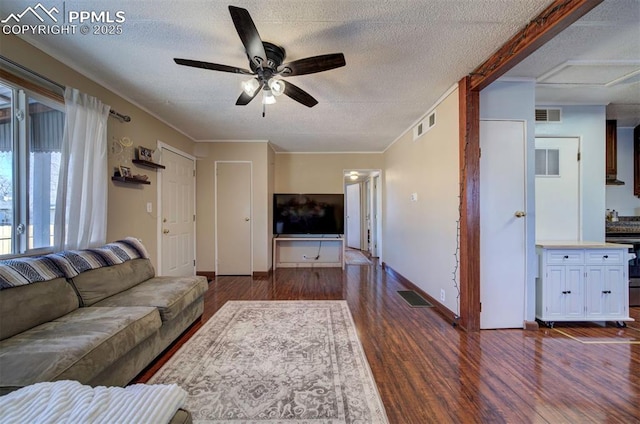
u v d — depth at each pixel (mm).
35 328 1577
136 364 1792
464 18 1764
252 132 4305
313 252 5695
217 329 2584
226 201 4820
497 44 2045
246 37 1625
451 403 1609
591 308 2670
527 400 1636
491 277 2619
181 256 4277
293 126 3992
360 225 7789
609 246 2668
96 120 2408
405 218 4230
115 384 1599
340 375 1865
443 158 2979
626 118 3736
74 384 979
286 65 1853
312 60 1812
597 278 2682
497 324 2623
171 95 2918
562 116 3244
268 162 4910
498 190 2621
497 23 1812
